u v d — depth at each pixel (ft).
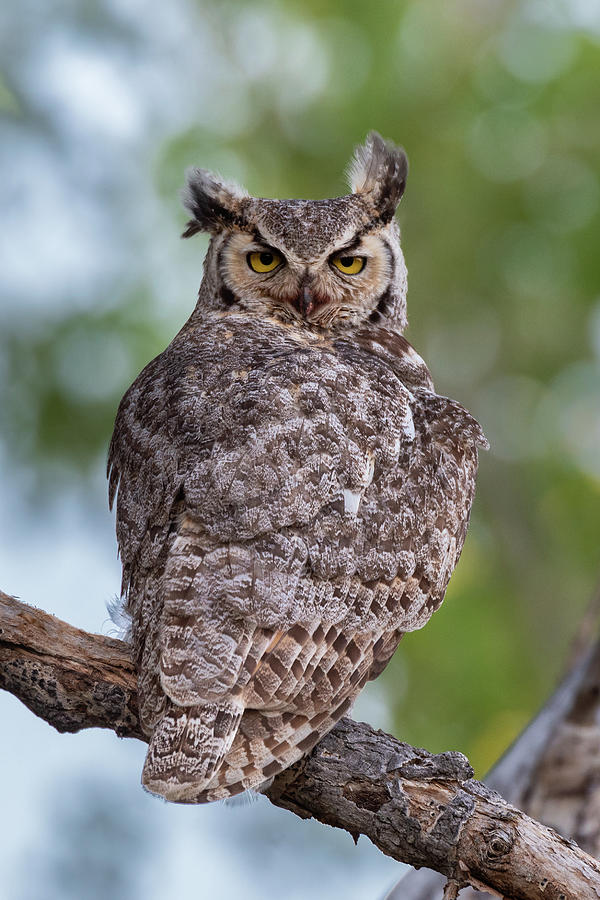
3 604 24.94
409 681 46.37
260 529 23.41
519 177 55.11
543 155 55.11
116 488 27.96
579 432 54.65
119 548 25.76
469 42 56.13
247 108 58.03
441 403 28.53
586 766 27.66
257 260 32.35
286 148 57.41
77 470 48.16
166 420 25.27
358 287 32.48
